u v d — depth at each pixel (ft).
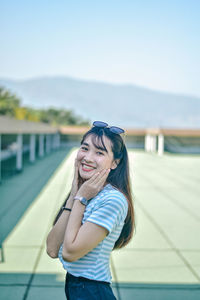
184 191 38.06
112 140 5.74
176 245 18.98
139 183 43.14
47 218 24.26
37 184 39.86
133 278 14.37
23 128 51.49
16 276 14.07
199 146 98.63
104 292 5.29
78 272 5.32
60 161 66.23
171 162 71.77
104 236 5.21
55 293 12.69
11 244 18.31
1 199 30.94
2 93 163.73
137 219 24.97
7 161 65.00
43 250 17.43
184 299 12.60
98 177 5.40
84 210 5.42
